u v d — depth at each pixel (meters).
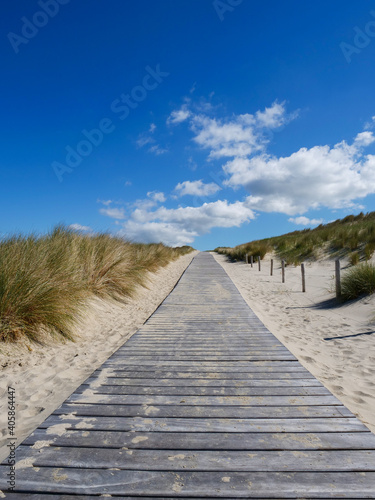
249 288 11.48
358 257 12.29
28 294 4.66
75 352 4.62
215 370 3.60
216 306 7.61
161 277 13.58
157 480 1.83
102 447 2.13
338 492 1.74
